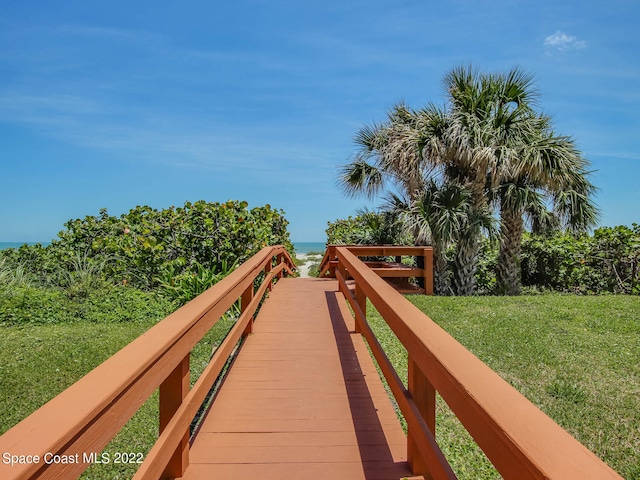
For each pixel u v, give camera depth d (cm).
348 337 535
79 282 841
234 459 266
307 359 453
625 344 542
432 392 218
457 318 673
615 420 362
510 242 1038
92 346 545
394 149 1023
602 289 1055
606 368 468
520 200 969
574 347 531
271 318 638
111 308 731
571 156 912
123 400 144
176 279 809
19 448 99
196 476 249
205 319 262
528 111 998
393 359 516
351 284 977
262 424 312
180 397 221
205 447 281
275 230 1316
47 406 119
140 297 786
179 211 959
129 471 301
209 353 535
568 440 100
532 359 492
